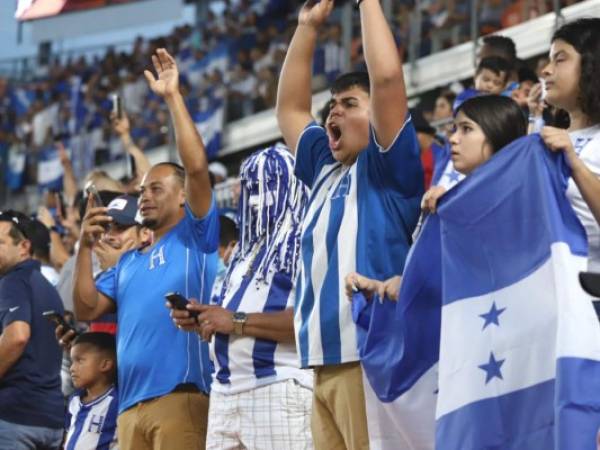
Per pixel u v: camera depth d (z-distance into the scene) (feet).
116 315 24.67
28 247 25.67
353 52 50.08
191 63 63.72
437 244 15.33
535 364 14.20
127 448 20.48
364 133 16.97
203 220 20.79
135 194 27.43
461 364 14.71
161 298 20.56
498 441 14.28
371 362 15.57
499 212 14.73
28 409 24.48
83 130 64.49
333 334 16.16
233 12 67.82
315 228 16.85
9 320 24.43
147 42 72.38
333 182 17.21
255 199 19.56
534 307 14.30
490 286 14.73
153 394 20.12
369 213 16.34
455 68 45.80
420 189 16.53
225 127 58.85
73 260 28.19
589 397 13.39
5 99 71.36
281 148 19.81
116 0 61.16
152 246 21.35
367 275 16.16
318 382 16.61
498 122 15.66
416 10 48.03
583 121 15.75
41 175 62.85
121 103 32.32
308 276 16.74
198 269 20.86
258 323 18.63
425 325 15.38
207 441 19.22
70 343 22.84
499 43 27.99
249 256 19.54
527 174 14.58
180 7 60.39
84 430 22.43
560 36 15.84
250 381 18.70
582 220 14.89
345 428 16.16
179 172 21.75
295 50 18.94
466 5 46.19
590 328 13.66
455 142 15.83
